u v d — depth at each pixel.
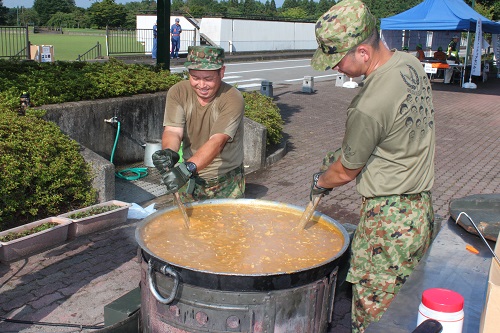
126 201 6.13
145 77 8.24
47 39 36.12
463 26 18.59
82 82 7.16
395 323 1.83
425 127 2.51
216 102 3.38
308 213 2.81
